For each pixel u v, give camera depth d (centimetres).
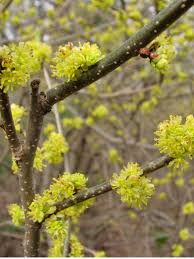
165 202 603
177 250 411
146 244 479
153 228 527
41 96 152
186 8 130
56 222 167
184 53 418
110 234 554
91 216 559
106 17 467
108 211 517
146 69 435
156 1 332
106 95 450
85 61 142
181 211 470
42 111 154
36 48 216
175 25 371
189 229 485
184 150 155
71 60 142
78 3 506
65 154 303
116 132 553
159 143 157
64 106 451
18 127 205
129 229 541
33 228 167
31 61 147
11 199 561
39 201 164
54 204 165
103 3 372
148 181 161
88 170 524
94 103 513
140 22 379
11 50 145
